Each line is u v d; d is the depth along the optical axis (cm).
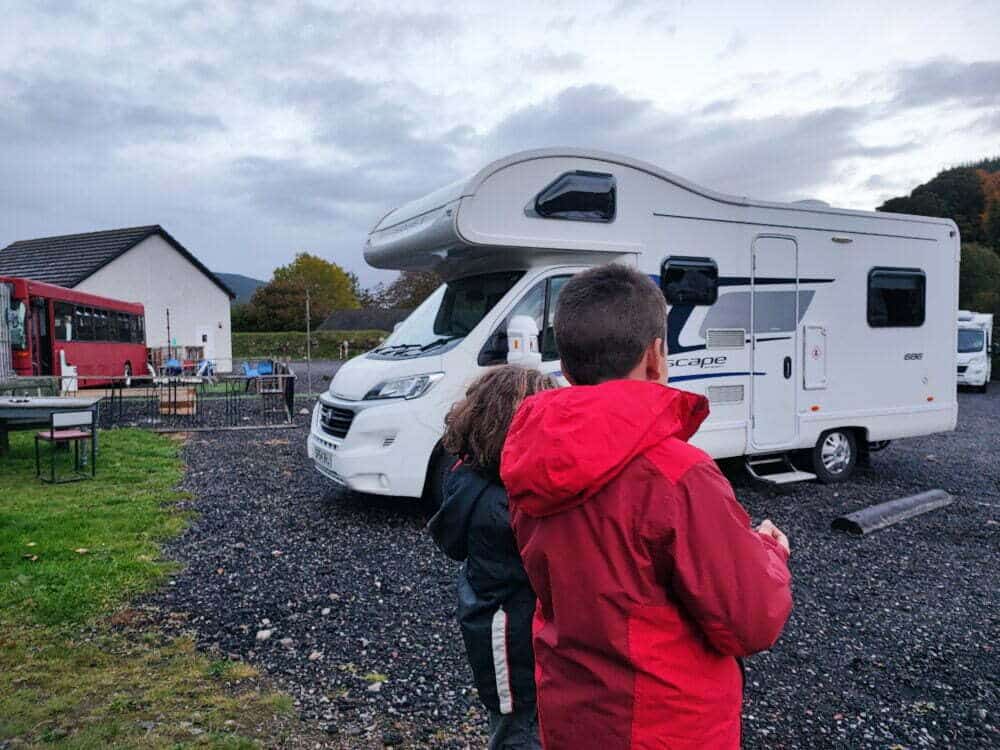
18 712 316
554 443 142
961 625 437
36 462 849
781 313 769
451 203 605
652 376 162
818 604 468
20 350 1772
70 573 494
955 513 702
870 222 827
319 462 677
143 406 1694
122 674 357
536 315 640
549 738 152
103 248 3531
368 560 543
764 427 762
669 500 138
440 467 620
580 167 645
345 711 327
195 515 667
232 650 389
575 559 145
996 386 2627
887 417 849
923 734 318
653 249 687
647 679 140
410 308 7525
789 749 305
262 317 7031
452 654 387
